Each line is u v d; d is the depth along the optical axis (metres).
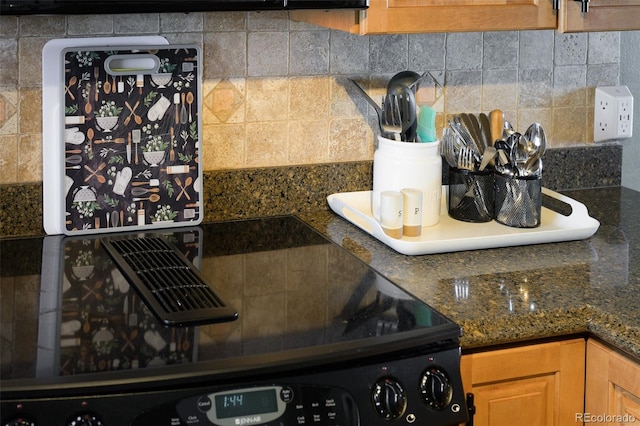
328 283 1.77
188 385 1.39
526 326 1.62
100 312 1.61
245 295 1.71
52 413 1.33
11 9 1.59
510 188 2.04
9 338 1.50
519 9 1.94
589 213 2.25
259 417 1.42
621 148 2.48
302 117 2.20
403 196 1.97
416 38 2.24
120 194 2.06
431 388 1.52
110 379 1.36
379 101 2.25
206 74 2.11
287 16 2.14
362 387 1.48
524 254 1.95
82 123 2.01
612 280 1.79
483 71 2.31
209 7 1.71
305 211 2.25
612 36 2.41
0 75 1.96
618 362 1.62
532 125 2.02
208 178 2.15
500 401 1.67
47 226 2.03
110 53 1.99
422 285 1.77
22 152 2.01
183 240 2.03
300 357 1.44
